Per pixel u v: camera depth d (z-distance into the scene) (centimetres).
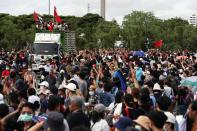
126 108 1243
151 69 2336
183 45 11700
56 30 5728
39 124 941
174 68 2634
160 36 11112
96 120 1200
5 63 3375
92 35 12675
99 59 3741
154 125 942
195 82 1822
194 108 1114
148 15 11112
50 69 2703
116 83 1836
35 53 5203
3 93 1634
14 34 9819
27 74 2253
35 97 1397
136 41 10788
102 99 1600
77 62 3597
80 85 1789
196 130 1119
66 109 1266
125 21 11219
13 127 1072
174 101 1407
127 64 2822
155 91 1605
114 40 11112
